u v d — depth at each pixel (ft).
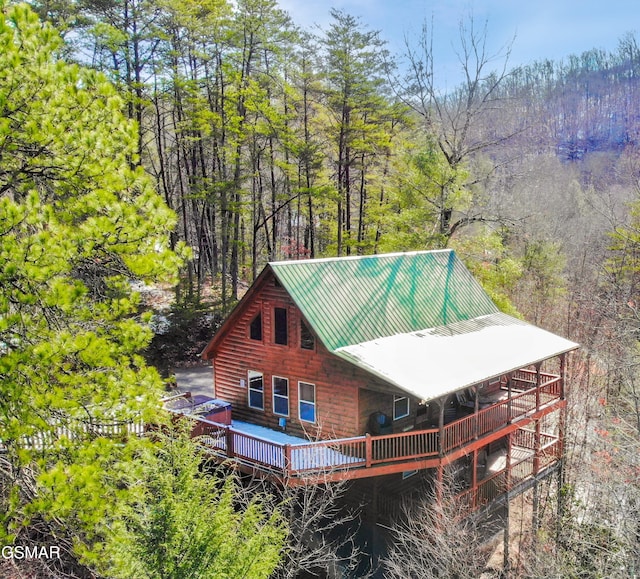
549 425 84.17
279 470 55.06
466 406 72.13
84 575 38.60
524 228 116.57
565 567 54.90
